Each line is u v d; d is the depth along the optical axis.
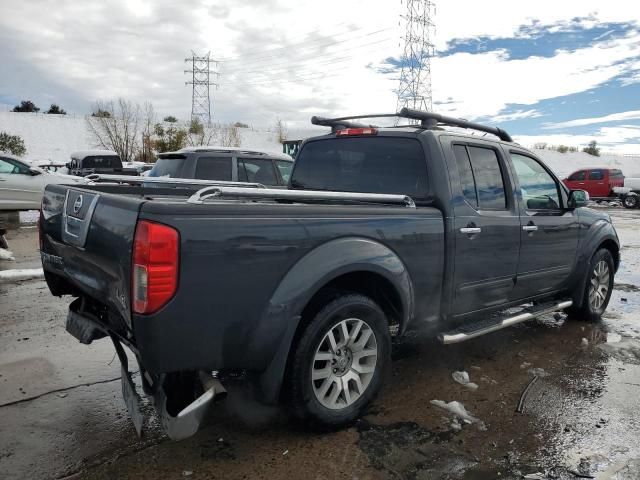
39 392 3.70
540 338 5.18
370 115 4.36
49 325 5.22
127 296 2.54
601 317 5.96
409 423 3.36
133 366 4.20
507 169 4.45
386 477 2.77
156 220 2.45
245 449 3.01
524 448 3.10
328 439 3.14
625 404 3.71
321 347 3.14
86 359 4.34
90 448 2.99
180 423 2.48
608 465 2.94
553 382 4.08
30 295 6.38
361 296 3.27
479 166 4.22
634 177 25.94
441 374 4.20
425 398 3.74
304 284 2.90
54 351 4.51
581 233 5.32
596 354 4.73
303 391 3.01
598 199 25.58
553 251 4.91
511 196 4.43
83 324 3.29
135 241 2.46
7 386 3.79
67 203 3.25
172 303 2.47
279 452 2.99
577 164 64.88
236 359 2.74
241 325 2.72
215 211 2.63
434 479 2.77
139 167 22.88
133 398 2.72
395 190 4.01
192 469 2.81
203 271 2.56
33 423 3.27
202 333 2.59
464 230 3.87
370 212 3.33
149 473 2.76
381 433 3.22
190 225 2.52
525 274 4.60
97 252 2.80
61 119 56.00
